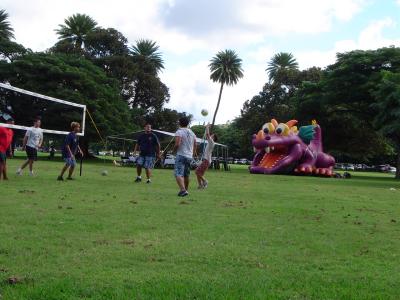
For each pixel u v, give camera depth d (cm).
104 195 990
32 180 1273
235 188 1379
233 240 572
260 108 5678
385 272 451
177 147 1049
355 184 2133
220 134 9788
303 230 668
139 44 6500
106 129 4122
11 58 4394
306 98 4166
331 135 4559
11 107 3850
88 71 4431
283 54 7344
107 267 430
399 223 778
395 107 2617
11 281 378
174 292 365
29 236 542
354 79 3684
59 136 4031
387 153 5434
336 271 450
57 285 371
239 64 7088
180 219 712
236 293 367
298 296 369
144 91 5638
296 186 1659
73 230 589
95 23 5884
